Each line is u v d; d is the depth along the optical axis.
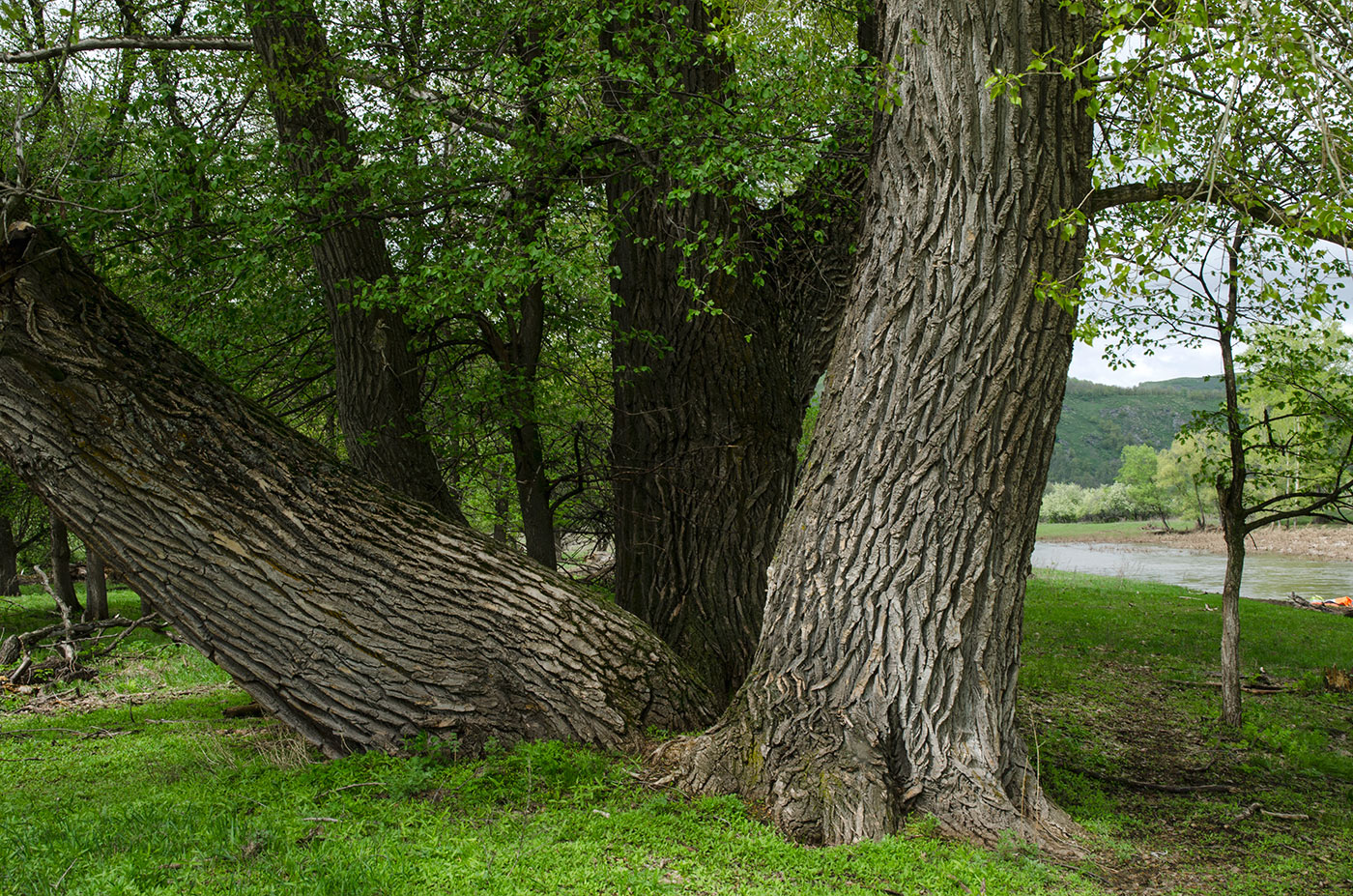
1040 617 12.93
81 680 8.40
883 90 4.31
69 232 5.04
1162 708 7.45
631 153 6.11
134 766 4.82
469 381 8.54
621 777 4.15
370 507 4.46
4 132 5.00
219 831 3.40
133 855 3.14
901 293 4.12
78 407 3.89
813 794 3.85
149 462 3.99
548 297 8.29
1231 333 6.40
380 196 6.00
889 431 4.11
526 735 4.41
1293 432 6.90
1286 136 5.03
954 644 4.00
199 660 9.57
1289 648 10.52
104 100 5.51
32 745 5.47
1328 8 3.33
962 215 3.99
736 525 6.09
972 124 3.96
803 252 6.66
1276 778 5.49
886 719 4.03
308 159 5.95
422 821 3.65
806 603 4.24
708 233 5.98
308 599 4.21
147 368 4.09
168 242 5.81
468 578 4.49
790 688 4.18
